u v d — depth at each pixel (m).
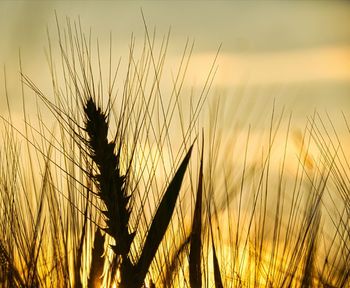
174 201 0.89
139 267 0.89
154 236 0.89
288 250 0.89
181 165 0.89
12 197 0.89
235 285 0.89
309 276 0.89
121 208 0.89
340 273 0.89
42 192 0.89
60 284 0.89
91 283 0.89
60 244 0.89
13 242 0.89
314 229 0.89
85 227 0.89
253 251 0.89
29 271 0.88
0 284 0.89
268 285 0.88
